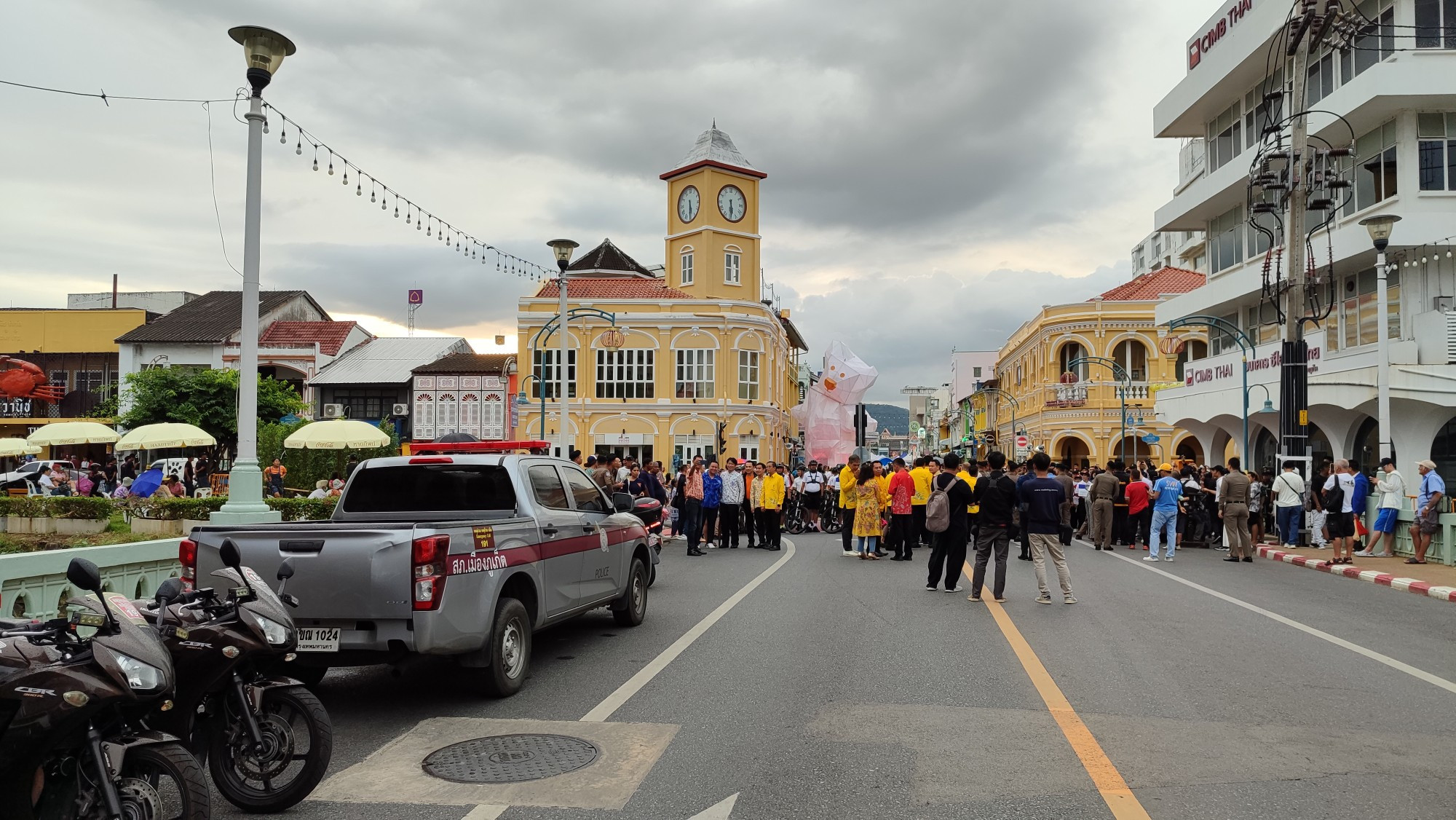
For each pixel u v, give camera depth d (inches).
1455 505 783.7
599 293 2053.4
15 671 159.2
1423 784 208.8
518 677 298.4
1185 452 1855.3
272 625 204.1
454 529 270.5
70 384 2094.0
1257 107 1111.6
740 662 336.8
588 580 365.7
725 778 212.4
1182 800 198.5
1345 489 668.7
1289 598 512.1
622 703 280.8
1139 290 1923.0
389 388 2047.2
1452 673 322.0
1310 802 197.6
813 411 2033.7
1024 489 484.4
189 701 197.8
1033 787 206.7
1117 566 686.5
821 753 230.5
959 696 285.9
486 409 1983.3
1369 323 948.6
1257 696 287.1
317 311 2455.7
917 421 5935.0
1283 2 952.9
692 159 2090.3
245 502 451.2
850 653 352.2
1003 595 506.6
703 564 689.0
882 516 757.3
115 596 181.0
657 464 868.0
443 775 217.5
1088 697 285.4
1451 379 788.6
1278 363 1018.1
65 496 895.1
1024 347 2204.7
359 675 334.0
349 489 341.1
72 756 167.2
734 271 2087.8
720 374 1973.4
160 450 1605.6
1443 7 883.4
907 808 194.1
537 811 193.9
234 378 1616.6
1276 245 1059.3
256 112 460.4
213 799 211.0
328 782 214.1
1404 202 875.4
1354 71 939.3
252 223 459.2
